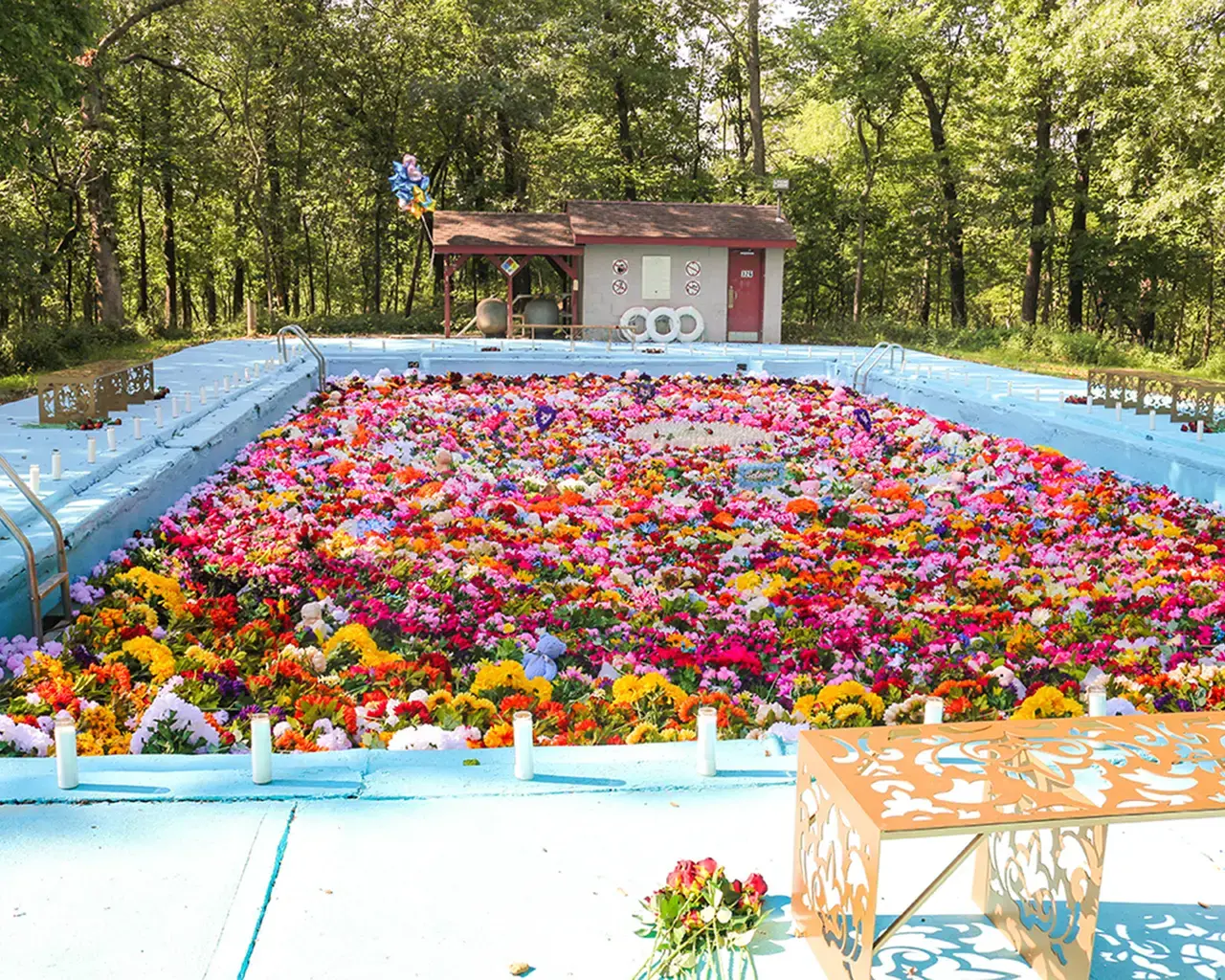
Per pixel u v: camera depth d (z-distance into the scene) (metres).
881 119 38.16
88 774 3.80
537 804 3.69
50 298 40.31
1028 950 2.91
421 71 31.91
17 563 5.90
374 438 12.41
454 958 2.81
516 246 25.50
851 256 40.66
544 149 35.06
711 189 37.38
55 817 3.52
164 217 37.91
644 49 35.91
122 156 29.52
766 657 6.04
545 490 10.33
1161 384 12.87
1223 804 2.72
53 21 15.66
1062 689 5.42
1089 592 7.33
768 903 3.13
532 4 32.06
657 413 15.23
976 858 3.17
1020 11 29.84
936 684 5.67
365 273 42.19
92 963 2.74
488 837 3.45
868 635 6.37
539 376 18.72
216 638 5.89
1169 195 23.64
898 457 12.38
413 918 2.99
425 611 6.44
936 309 49.19
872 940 2.60
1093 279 36.03
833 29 33.41
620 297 26.16
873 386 18.50
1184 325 46.19
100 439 10.05
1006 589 7.51
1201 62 21.98
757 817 3.62
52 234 35.06
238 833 3.44
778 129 46.34
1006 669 5.58
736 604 6.95
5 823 3.47
